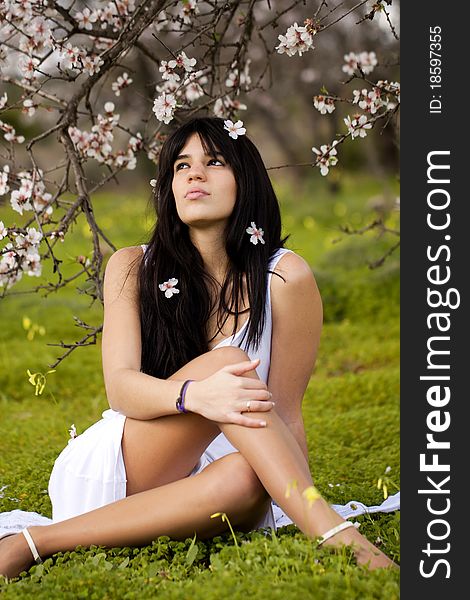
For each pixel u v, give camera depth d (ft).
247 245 11.12
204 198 10.83
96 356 24.12
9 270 12.39
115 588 8.70
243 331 10.96
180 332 11.08
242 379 9.56
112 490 10.36
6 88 32.27
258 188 11.14
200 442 10.24
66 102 14.47
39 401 20.90
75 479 10.55
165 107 12.76
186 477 10.32
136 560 9.41
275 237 11.43
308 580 8.06
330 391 19.95
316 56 42.57
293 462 9.27
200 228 11.06
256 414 9.46
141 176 61.52
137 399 10.07
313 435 16.92
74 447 10.78
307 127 59.77
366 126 13.33
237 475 9.50
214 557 8.86
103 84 14.39
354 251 32.91
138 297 11.27
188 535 9.75
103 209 50.57
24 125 50.42
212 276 11.25
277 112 53.16
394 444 16.16
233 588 8.06
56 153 49.49
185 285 11.16
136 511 9.73
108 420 10.79
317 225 46.19
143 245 11.75
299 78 44.80
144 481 10.41
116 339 10.93
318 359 23.93
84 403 20.56
